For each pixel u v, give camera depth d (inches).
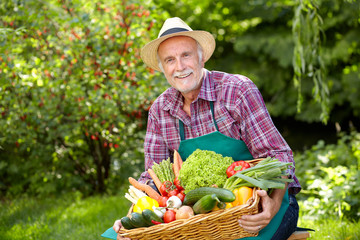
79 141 231.8
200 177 86.5
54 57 199.0
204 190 81.3
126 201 204.5
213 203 77.2
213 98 98.0
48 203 224.8
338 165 191.6
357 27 411.2
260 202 82.9
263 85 460.1
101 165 240.4
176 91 103.4
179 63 96.0
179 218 80.1
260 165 84.8
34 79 184.9
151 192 95.4
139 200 89.0
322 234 133.0
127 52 215.0
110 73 200.7
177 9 391.2
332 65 434.6
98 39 204.7
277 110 452.4
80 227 167.0
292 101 448.5
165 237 79.1
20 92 197.0
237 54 473.4
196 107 100.0
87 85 213.6
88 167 253.0
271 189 85.2
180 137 103.0
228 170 86.9
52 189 236.8
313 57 158.2
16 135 214.4
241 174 83.0
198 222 76.3
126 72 211.6
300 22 155.8
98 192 244.4
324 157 197.5
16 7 198.2
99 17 209.9
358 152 198.1
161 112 105.2
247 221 77.4
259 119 94.3
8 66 173.6
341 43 410.3
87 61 204.7
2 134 226.1
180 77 97.0
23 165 248.7
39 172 244.5
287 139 454.0
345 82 422.6
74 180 241.0
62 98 213.8
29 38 200.8
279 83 451.2
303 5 153.9
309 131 462.0
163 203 89.4
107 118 217.2
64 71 210.8
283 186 79.8
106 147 235.9
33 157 244.8
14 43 198.5
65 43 202.4
